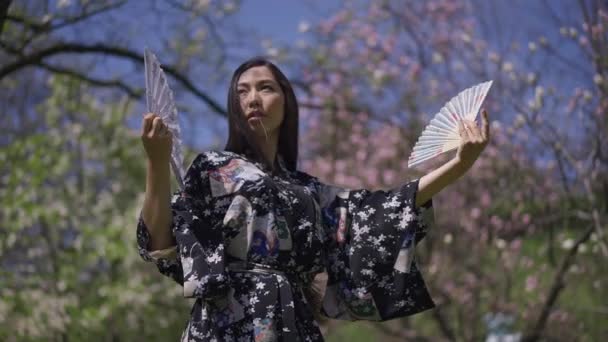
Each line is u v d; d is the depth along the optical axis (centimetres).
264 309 238
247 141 271
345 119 898
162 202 235
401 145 870
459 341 823
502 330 812
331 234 270
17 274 840
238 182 253
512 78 670
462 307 812
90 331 882
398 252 262
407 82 862
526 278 789
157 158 231
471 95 255
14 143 910
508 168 735
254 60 282
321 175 895
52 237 917
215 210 252
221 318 240
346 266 267
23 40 601
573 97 634
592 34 575
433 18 849
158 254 241
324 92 884
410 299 262
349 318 267
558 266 715
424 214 265
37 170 894
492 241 762
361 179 868
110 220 950
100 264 976
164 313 988
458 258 795
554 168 699
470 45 744
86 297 917
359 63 891
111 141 1065
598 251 726
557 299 777
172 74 677
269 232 248
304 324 248
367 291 262
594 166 614
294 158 286
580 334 750
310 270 257
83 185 1038
